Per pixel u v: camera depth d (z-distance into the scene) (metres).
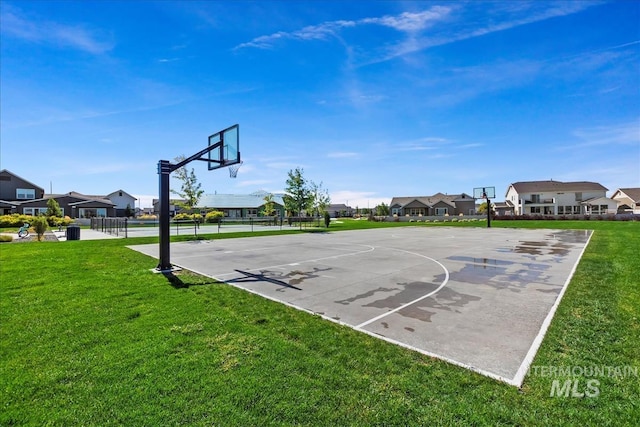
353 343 4.05
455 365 3.47
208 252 13.55
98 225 31.56
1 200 43.12
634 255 10.93
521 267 9.60
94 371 3.35
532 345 3.96
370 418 2.62
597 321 4.63
